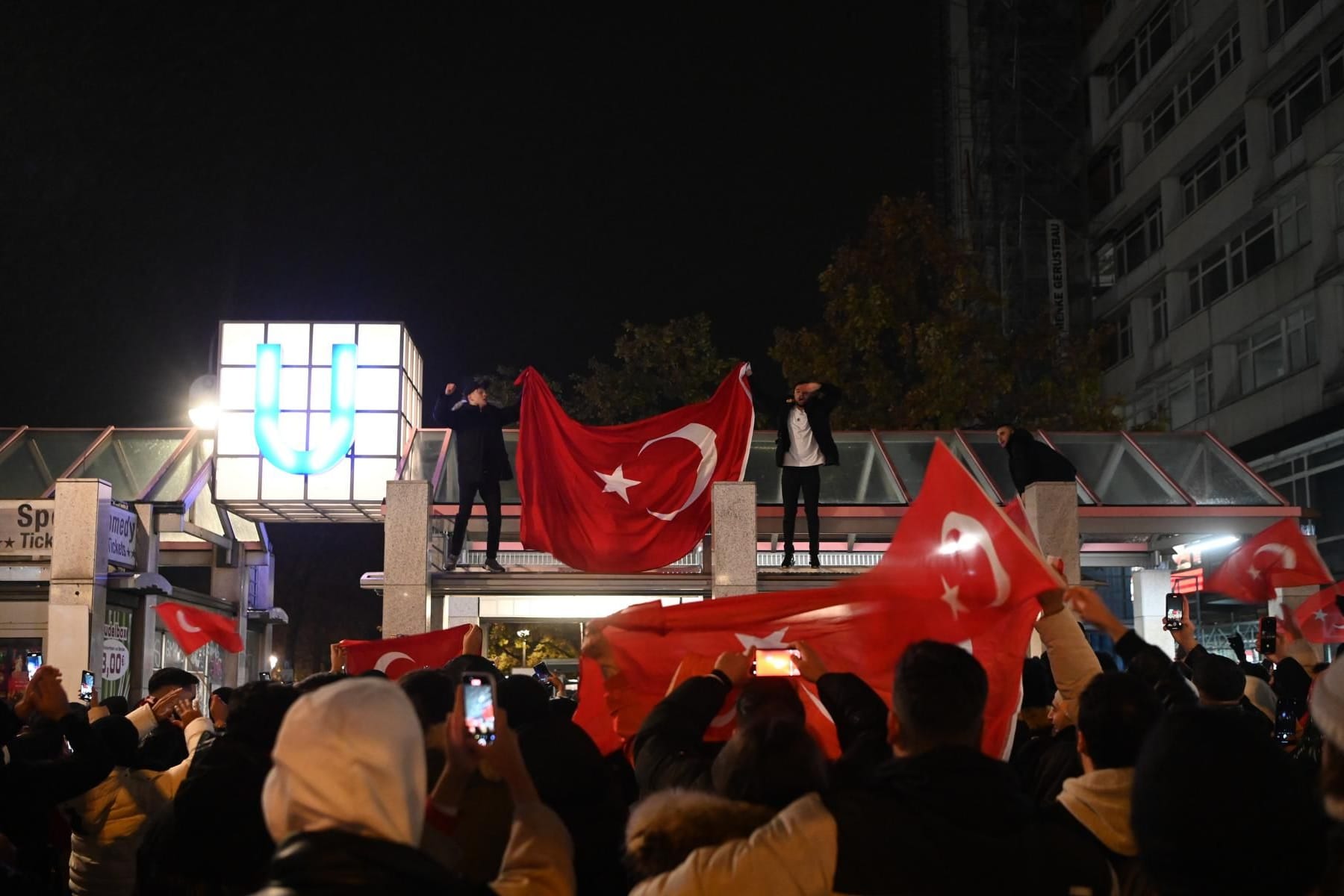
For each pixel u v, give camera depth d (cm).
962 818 305
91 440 2314
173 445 2317
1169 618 725
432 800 337
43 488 2217
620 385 3644
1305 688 793
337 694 249
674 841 318
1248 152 3944
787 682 402
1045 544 1758
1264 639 888
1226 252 4247
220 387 2103
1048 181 5503
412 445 2202
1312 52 3550
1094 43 5338
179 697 805
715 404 1769
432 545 1853
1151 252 4912
